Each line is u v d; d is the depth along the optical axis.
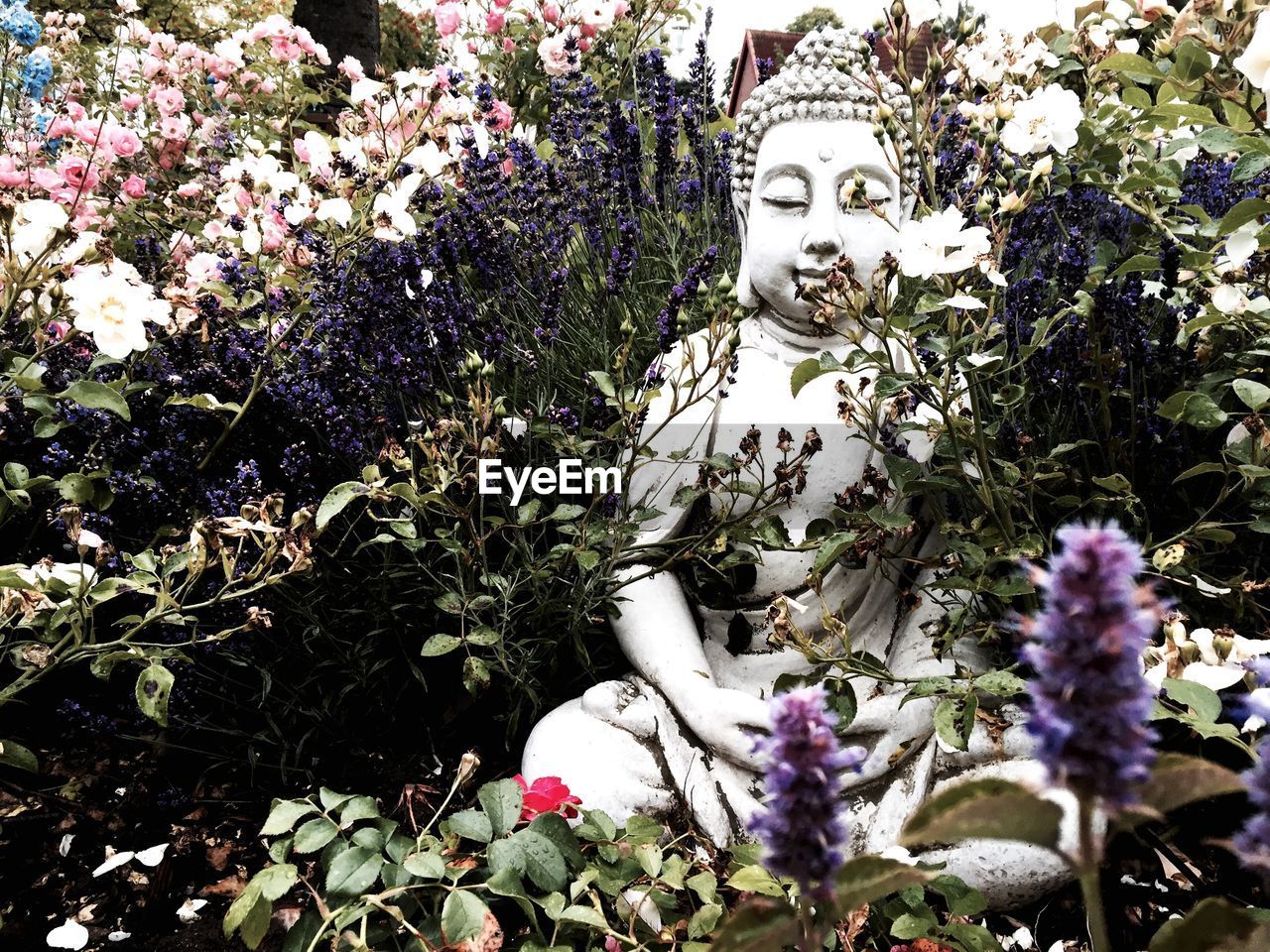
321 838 1.36
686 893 1.59
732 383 1.74
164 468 1.89
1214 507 1.59
